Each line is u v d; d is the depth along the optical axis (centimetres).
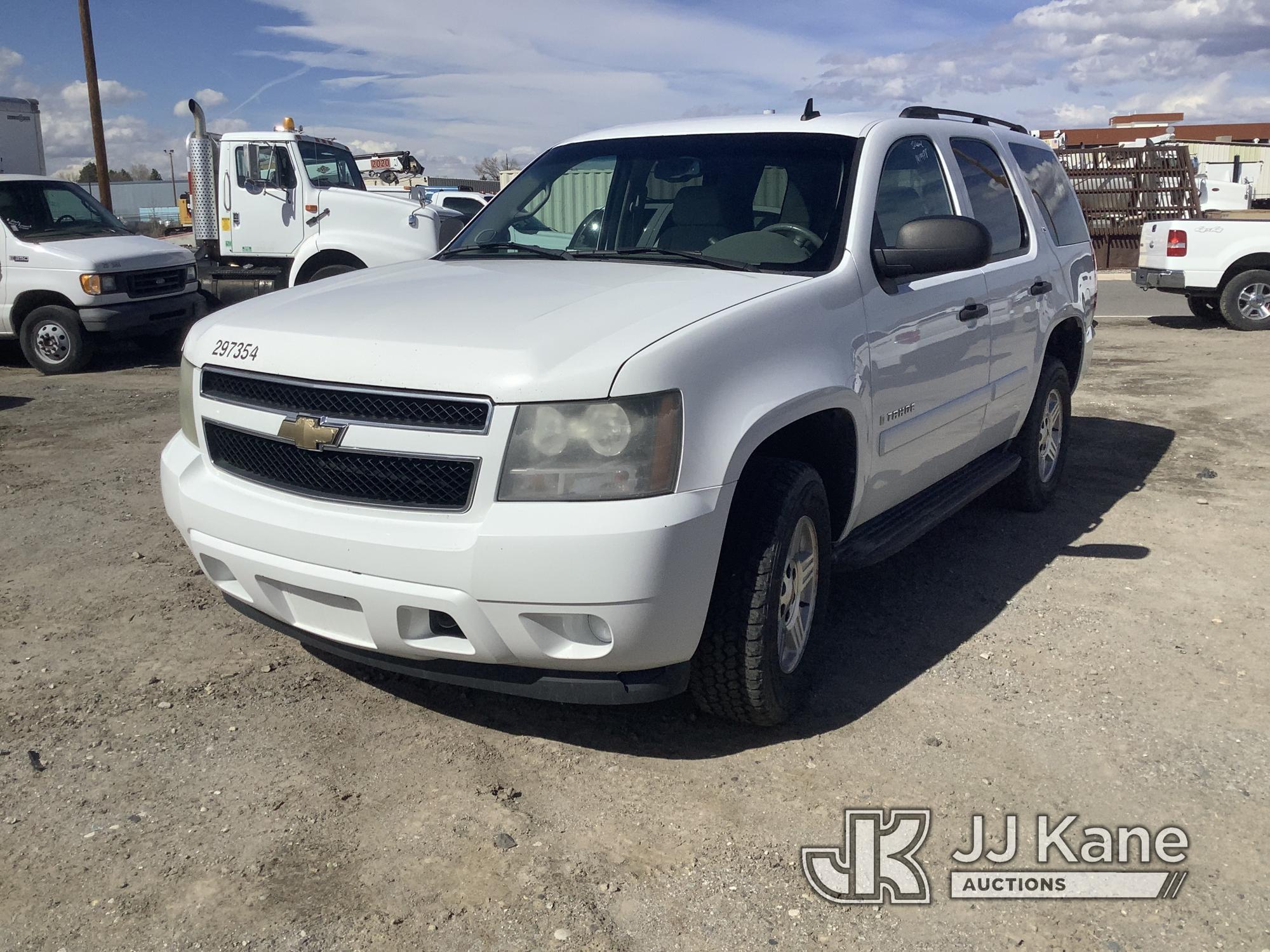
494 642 288
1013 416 522
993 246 493
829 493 374
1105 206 2186
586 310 310
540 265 391
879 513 411
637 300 319
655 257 388
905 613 442
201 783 307
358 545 290
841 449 363
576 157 458
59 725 339
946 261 369
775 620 319
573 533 273
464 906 255
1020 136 571
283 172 1225
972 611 445
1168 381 981
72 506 580
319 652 398
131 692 363
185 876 265
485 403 279
